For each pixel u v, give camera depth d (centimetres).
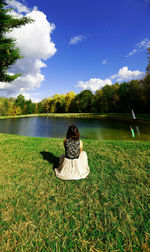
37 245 146
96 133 1257
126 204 203
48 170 326
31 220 179
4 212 192
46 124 2320
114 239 152
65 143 283
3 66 786
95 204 205
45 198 222
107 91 4822
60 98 6938
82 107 5628
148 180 268
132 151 446
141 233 157
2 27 811
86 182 267
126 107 3969
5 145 582
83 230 163
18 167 346
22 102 6919
